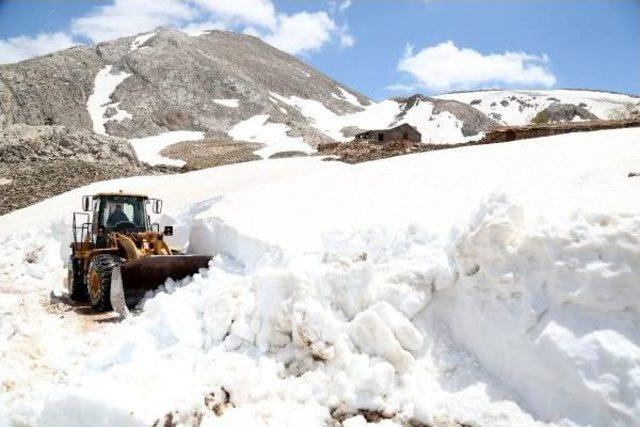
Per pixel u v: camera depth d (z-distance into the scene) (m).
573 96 174.25
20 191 32.06
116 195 11.27
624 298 4.72
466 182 14.48
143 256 9.60
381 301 5.80
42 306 9.75
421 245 6.62
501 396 5.01
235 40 185.88
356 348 5.63
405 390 5.23
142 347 6.24
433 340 5.67
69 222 15.91
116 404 4.46
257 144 79.31
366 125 127.88
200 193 24.38
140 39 140.12
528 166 15.24
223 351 6.03
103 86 110.25
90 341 7.35
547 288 5.13
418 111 134.00
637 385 4.33
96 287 9.59
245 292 6.61
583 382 4.56
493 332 5.34
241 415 4.93
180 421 4.61
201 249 12.34
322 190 16.59
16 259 12.83
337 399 5.08
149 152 77.12
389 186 15.83
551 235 5.16
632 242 4.78
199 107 108.88
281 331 5.93
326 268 6.63
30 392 5.73
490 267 5.45
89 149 46.03
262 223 11.39
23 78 102.88
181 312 6.65
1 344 6.90
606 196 9.95
